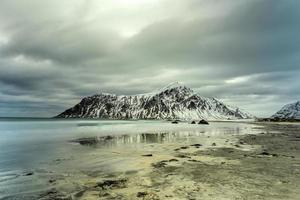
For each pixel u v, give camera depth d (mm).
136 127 102188
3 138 49000
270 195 14992
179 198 14477
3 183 17500
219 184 17203
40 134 59938
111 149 34094
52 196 14945
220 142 43438
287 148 35438
